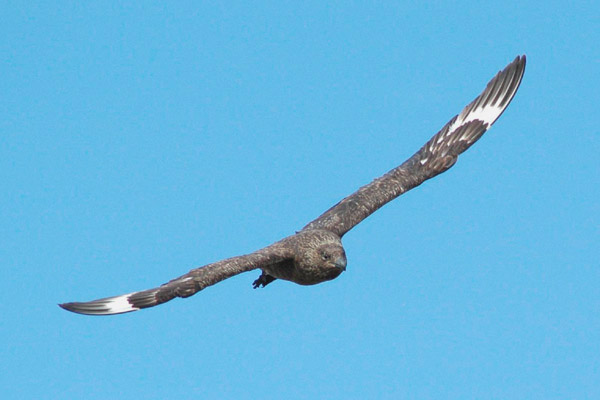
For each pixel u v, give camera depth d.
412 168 19.36
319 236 17.45
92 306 15.70
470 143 19.53
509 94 19.88
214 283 15.94
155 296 15.74
